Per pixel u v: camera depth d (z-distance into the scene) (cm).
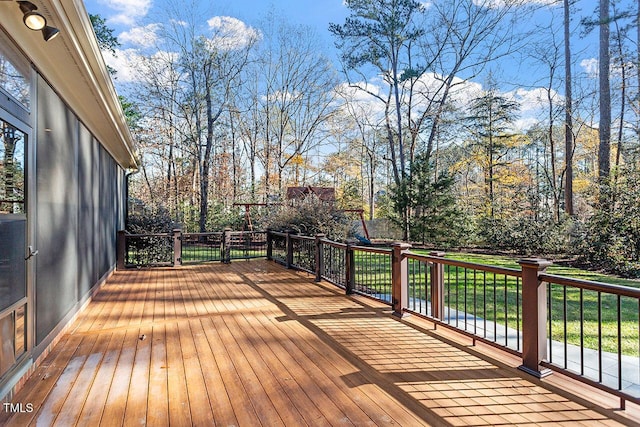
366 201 3123
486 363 313
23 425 221
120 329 411
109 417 230
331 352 339
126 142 723
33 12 253
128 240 893
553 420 225
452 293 658
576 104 1571
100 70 397
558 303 579
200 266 891
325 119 2288
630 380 288
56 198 382
